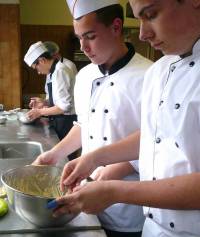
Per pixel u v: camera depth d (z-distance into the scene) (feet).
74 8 3.79
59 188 3.47
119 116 4.17
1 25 13.04
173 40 2.44
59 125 9.18
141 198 2.39
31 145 6.88
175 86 2.86
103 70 4.42
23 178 3.48
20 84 13.71
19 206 2.85
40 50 9.65
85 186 2.57
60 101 9.19
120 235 4.22
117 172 3.90
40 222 2.90
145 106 3.26
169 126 2.82
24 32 16.60
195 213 2.77
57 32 16.76
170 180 2.35
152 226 3.24
